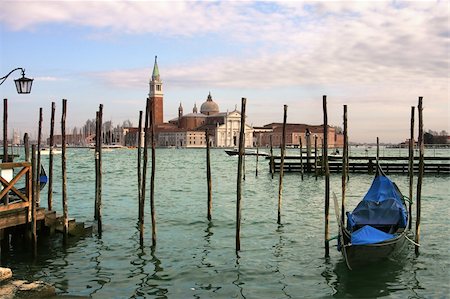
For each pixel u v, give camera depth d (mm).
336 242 18266
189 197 33500
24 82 15570
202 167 76625
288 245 17844
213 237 19266
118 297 12195
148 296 12312
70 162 89750
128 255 16250
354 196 34750
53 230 17312
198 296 12359
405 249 17062
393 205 17406
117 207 27438
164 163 91188
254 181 47094
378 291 12828
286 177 50156
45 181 25953
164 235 19578
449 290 12922
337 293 12648
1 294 10805
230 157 123625
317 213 25781
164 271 14469
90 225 21234
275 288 13016
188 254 16484
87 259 15648
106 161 97188
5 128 22922
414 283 13453
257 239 18906
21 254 15938
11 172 17328
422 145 17172
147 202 30234
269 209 27391
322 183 44312
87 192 36188
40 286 11422
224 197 33688
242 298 12242
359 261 14523
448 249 17078
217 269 14711
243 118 17219
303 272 14422
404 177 49906
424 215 25047
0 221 14234
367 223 17109
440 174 51469
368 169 52125
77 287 12930
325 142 16531
